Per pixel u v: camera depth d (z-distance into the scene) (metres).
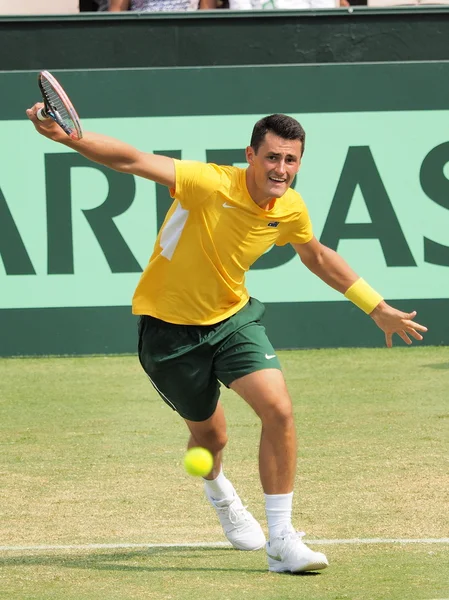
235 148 39.81
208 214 16.30
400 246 39.84
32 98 39.19
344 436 26.59
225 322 16.84
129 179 39.44
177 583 15.51
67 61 39.69
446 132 39.72
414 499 20.62
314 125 39.66
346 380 34.34
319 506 20.25
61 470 23.73
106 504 20.81
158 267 16.88
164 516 19.94
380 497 20.83
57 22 39.50
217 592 14.97
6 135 39.25
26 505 20.80
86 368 37.66
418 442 25.80
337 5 45.47
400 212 39.81
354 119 39.66
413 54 39.81
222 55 39.78
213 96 39.62
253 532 17.64
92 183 39.44
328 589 15.04
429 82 39.59
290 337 40.12
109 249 39.66
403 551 17.16
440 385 33.28
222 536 18.58
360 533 18.36
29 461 24.64
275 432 16.06
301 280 39.88
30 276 39.69
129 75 39.50
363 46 39.78
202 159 39.81
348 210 39.81
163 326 17.03
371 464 23.64
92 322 39.91
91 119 39.69
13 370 37.56
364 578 15.58
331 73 39.50
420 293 39.97
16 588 15.32
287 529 15.99
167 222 16.77
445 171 39.75
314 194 39.75
